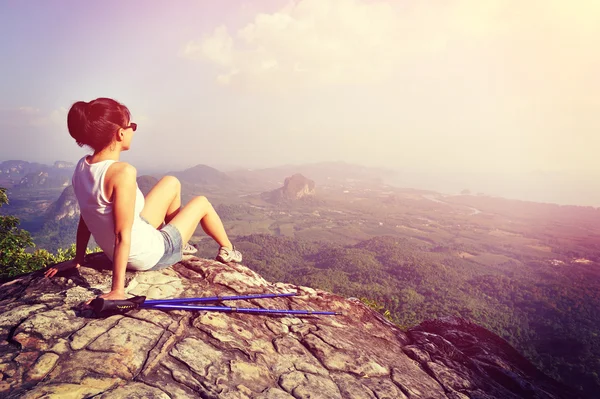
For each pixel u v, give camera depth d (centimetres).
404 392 290
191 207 346
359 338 359
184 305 281
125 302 251
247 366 250
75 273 310
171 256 318
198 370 227
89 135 251
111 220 262
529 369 430
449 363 371
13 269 1505
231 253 394
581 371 12538
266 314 333
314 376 269
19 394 173
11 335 218
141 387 197
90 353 212
